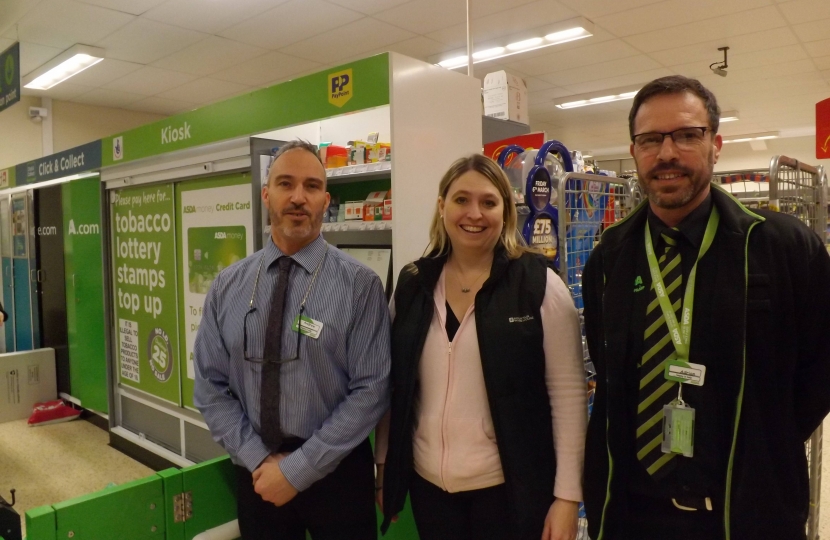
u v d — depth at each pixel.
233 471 1.87
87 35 5.48
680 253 1.26
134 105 8.41
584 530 2.22
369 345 1.55
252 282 1.62
